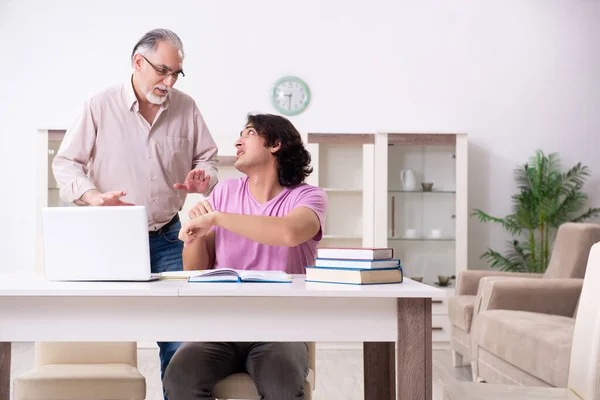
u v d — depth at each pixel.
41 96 6.19
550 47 6.39
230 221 2.33
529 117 6.37
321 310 1.84
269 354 2.18
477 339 4.11
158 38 2.98
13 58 6.18
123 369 2.60
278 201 2.56
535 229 6.32
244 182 2.64
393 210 5.88
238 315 1.83
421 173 5.88
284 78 6.25
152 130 3.08
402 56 6.33
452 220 5.87
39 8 6.20
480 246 6.33
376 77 6.31
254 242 2.50
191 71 6.23
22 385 2.44
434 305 5.81
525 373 3.42
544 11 6.40
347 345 5.73
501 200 6.35
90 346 2.73
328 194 5.93
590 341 2.04
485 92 6.36
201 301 1.82
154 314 1.82
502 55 6.37
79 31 6.21
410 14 6.34
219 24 6.26
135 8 6.24
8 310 1.82
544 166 6.20
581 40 6.41
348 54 6.30
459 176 5.86
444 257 5.87
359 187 5.92
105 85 6.22
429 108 6.33
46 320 1.82
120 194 2.62
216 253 2.54
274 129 2.55
